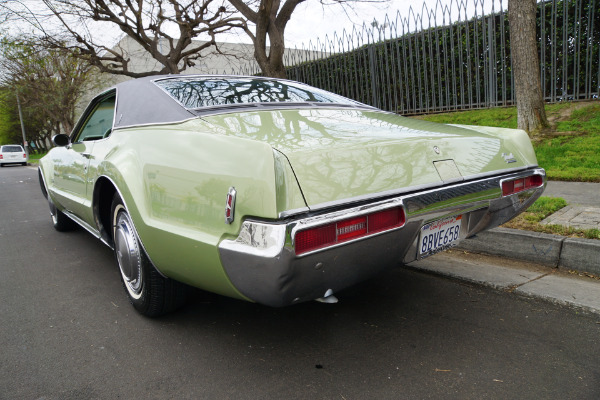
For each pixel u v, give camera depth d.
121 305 2.86
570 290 2.67
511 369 1.93
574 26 7.90
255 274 1.64
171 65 12.81
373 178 1.80
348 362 2.04
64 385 1.96
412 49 10.45
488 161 2.27
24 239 4.93
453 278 3.03
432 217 1.97
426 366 1.98
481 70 9.34
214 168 1.81
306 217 1.60
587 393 1.75
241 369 2.03
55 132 39.91
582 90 8.26
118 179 2.37
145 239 2.16
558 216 3.66
